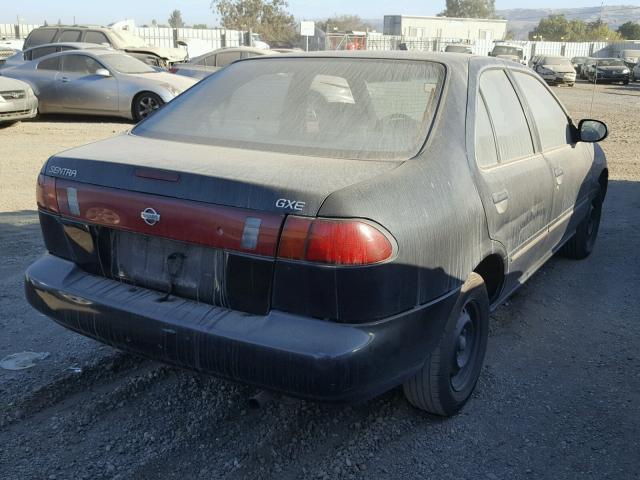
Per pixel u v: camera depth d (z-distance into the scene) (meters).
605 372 3.83
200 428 3.14
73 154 3.04
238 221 2.53
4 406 3.25
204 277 2.68
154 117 3.56
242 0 54.88
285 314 2.53
